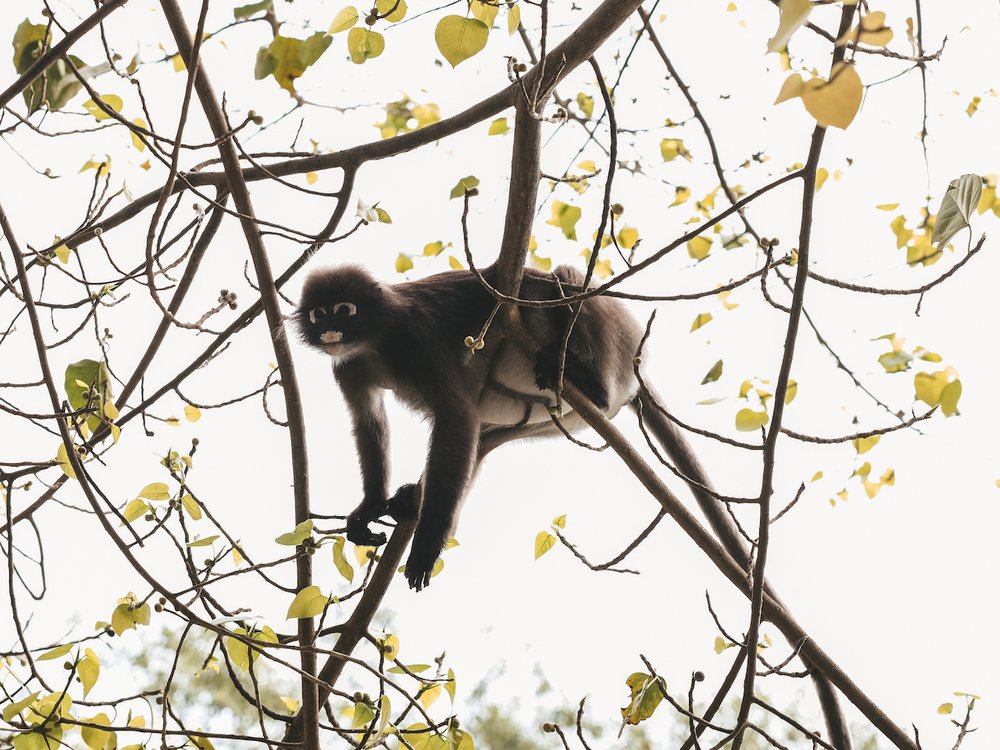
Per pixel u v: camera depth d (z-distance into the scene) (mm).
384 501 5734
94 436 4094
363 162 4824
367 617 4473
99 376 4016
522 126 3928
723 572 4410
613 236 3422
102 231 4504
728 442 3553
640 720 3441
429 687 3729
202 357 4801
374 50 3916
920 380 4609
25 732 3324
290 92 4004
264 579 3785
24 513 4160
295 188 4297
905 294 3529
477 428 5434
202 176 4844
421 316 5742
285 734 3975
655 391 6102
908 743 4117
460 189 4871
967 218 3398
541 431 5910
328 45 3922
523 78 3840
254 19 3812
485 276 5059
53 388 3514
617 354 5906
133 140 4926
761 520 3555
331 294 5777
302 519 4281
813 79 2391
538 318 5570
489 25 3643
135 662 11320
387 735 3383
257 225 4277
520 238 4418
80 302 4359
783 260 3545
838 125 2398
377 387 6070
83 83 3465
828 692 4395
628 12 3592
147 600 3494
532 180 4137
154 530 3809
